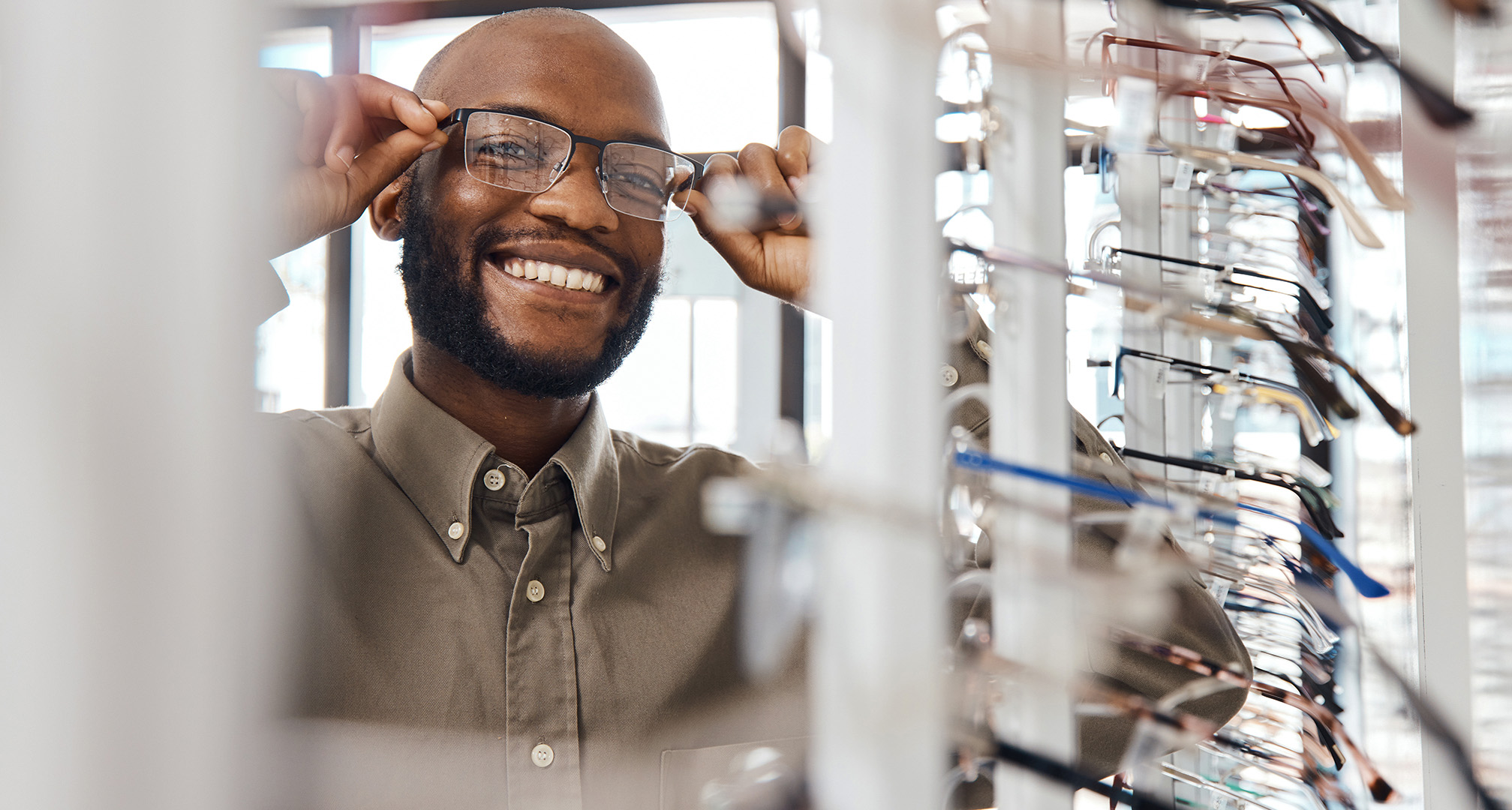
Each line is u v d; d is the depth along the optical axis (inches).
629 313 42.0
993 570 15.4
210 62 8.7
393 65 133.0
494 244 39.1
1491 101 23.6
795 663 39.6
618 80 41.2
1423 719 25.5
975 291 16.1
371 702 34.9
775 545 11.6
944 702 11.1
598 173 39.3
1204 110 25.0
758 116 135.1
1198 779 26.5
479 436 39.3
